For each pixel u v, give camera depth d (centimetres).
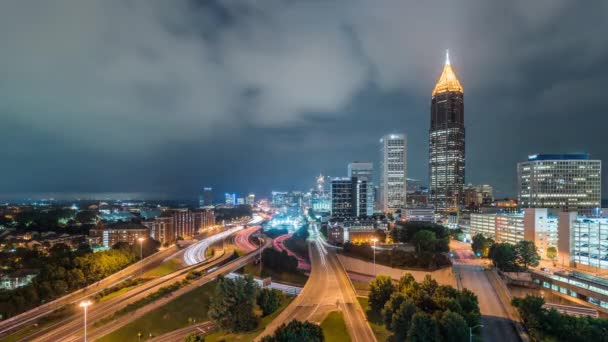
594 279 16950
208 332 13125
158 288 16925
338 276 19412
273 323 12400
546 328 11375
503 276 19625
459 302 11562
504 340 11075
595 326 11162
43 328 12531
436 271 19800
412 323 9781
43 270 17250
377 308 13112
